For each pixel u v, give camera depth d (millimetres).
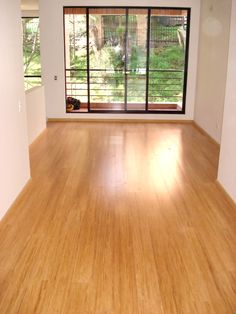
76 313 2141
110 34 7832
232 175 3721
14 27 3533
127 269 2586
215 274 2533
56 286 2385
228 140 3865
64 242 2947
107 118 8180
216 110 6230
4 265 2611
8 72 3363
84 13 7684
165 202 3760
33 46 9961
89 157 5371
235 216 3447
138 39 7855
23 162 3996
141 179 4441
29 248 2846
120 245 2914
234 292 2344
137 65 8031
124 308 2188
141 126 7746
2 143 3219
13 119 3568
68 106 8172
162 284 2418
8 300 2244
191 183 4312
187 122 8164
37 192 3982
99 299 2266
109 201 3775
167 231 3148
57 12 7562
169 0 7520
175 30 7785
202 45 7309
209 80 6723
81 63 8016
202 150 5836
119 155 5496
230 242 2969
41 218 3365
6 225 3213
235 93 3625
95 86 8172
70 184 4242
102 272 2547
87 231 3137
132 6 7590
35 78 10180
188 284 2422
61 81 7961
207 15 6867
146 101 8195
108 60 8008
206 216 3439
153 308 2189
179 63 8000
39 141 6316
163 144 6207
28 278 2465
